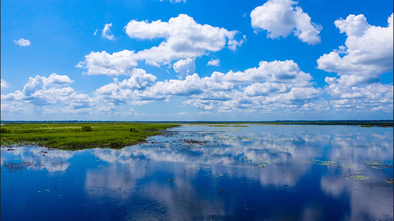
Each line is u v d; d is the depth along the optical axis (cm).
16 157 2825
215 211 1359
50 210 1370
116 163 2472
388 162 2550
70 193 1622
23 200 1509
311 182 1855
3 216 1295
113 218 1284
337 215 1315
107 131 5966
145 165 2381
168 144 4012
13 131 5722
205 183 1827
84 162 2522
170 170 2188
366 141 4616
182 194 1605
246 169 2230
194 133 6912
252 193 1625
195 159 2673
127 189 1695
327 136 5831
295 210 1371
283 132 7506
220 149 3416
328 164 2442
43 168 2267
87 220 1260
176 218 1283
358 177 1988
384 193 1627
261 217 1289
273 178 1955
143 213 1337
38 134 5078
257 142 4344
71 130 6081
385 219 1271
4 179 1923
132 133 5566
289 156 2877
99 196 1572
